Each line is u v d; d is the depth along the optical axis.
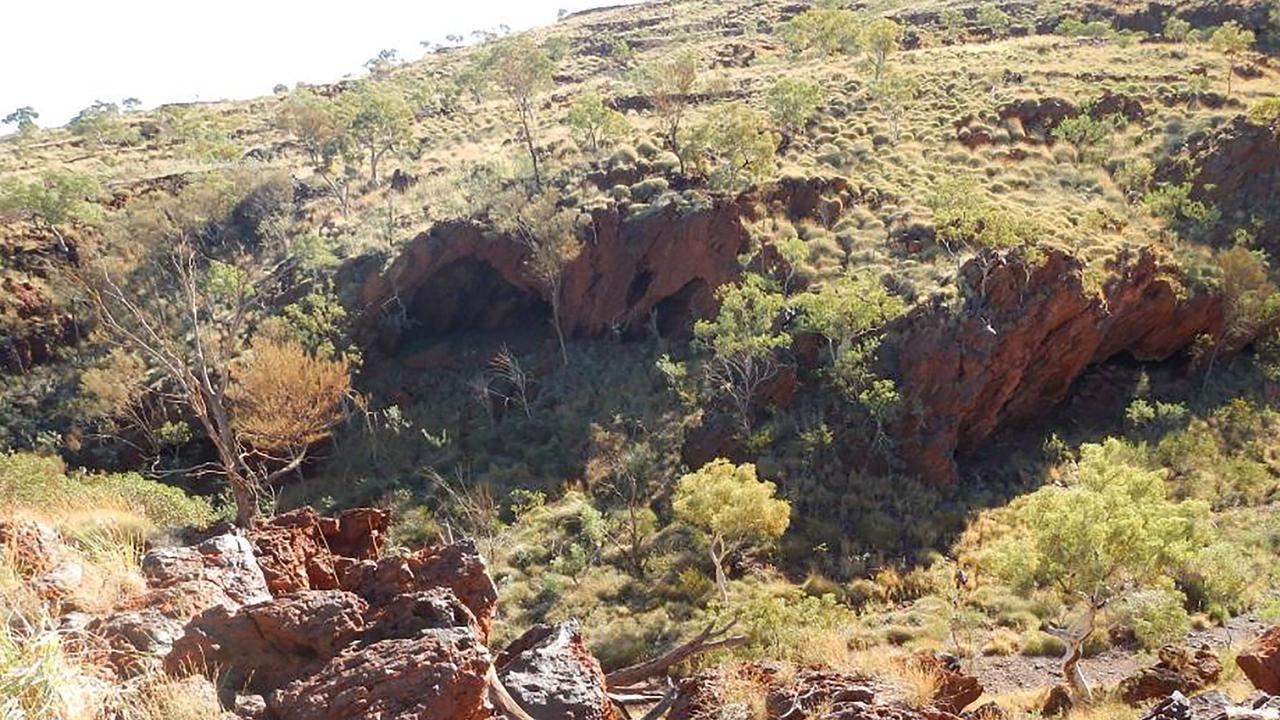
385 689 5.32
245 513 22.06
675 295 46.56
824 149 52.06
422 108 77.94
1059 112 53.97
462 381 46.06
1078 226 41.59
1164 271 40.03
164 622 5.96
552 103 75.12
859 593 28.81
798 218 46.41
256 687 5.62
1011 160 50.78
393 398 45.75
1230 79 55.41
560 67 92.56
